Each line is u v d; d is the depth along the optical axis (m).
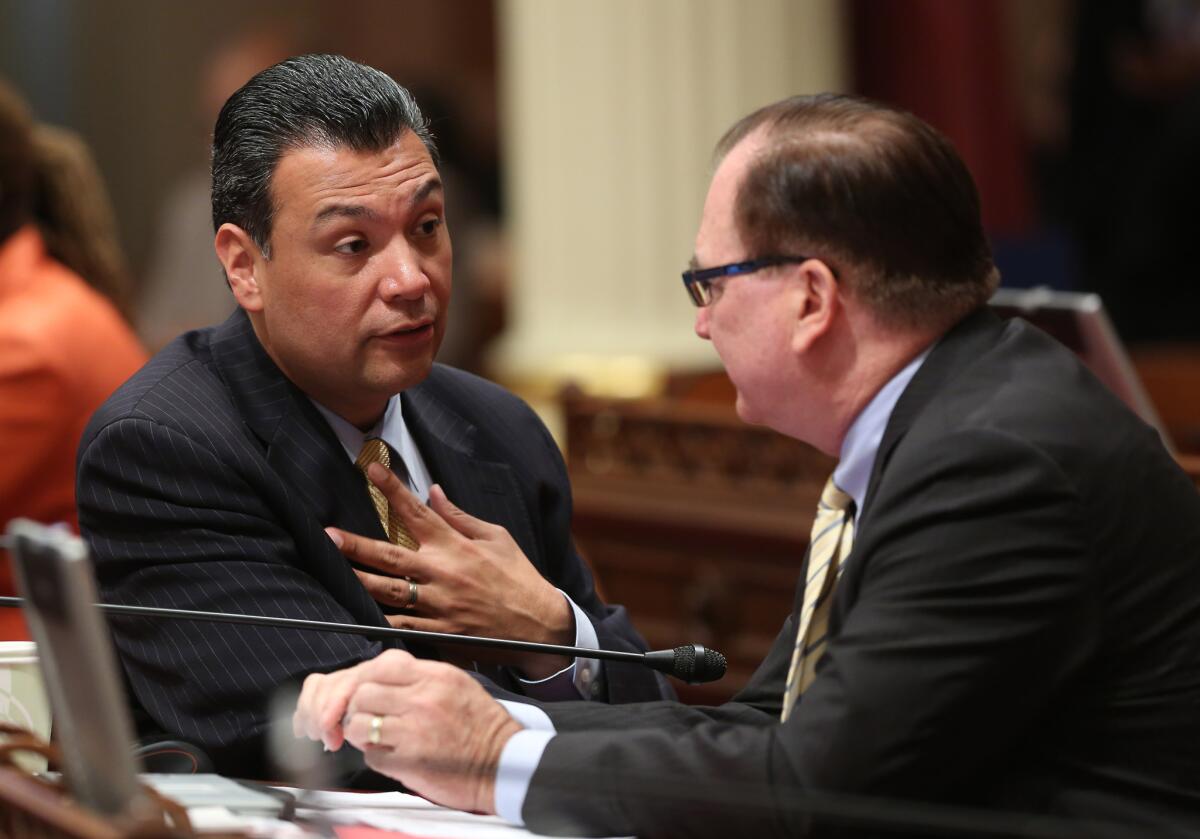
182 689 7.68
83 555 4.95
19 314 11.47
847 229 6.66
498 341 28.11
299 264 7.72
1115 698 6.32
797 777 6.14
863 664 6.13
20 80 35.19
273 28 25.88
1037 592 6.12
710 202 6.97
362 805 6.76
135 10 35.97
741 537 14.91
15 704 7.39
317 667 7.62
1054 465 6.23
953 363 6.68
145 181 36.31
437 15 36.81
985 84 21.88
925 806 6.07
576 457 16.17
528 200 20.84
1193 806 6.31
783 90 20.06
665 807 6.26
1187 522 6.48
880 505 6.39
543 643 8.14
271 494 7.95
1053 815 6.23
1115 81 24.80
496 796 6.46
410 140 7.82
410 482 8.62
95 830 4.96
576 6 20.09
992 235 21.84
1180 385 18.84
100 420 8.06
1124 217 23.42
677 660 7.55
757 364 6.89
